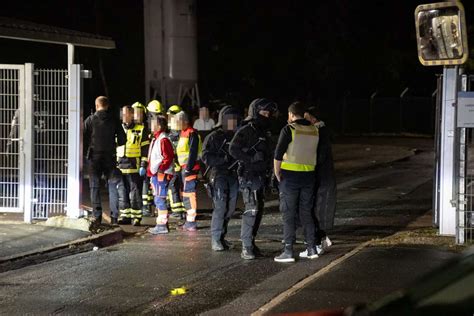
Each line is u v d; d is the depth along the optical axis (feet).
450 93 41.52
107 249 41.83
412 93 174.70
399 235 43.65
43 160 47.42
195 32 100.32
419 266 34.83
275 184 39.60
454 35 39.01
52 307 30.17
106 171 47.75
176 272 35.96
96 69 148.36
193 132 45.96
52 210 47.96
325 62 168.45
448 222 42.47
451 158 41.93
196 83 100.99
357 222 50.14
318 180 39.75
